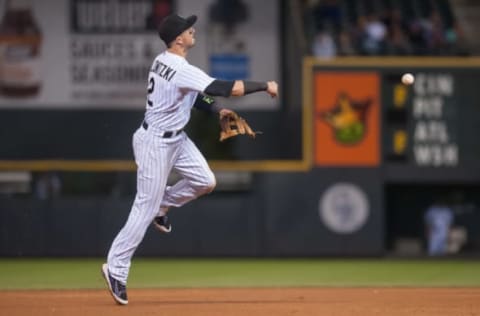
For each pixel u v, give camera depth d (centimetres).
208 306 3475
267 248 6544
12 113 7681
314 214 6569
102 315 3228
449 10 8044
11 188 6556
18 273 5503
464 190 7100
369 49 7362
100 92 7688
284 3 7700
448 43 7638
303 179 6569
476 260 6556
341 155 6562
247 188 6619
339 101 6538
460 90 6525
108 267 3456
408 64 6506
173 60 3338
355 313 3259
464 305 3547
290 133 7412
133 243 3447
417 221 7150
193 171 3453
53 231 6481
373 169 6562
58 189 6569
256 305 3516
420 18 7912
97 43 7669
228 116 3431
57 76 7675
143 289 4434
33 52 7656
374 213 6588
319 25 7719
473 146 6550
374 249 6600
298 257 6581
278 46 7712
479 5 8356
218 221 6531
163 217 3575
